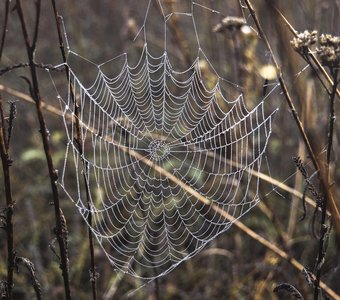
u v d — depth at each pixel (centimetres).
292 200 468
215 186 504
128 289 474
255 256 490
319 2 457
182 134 477
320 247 276
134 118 479
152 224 491
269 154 502
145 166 507
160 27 722
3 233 511
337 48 252
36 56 695
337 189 394
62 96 641
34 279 258
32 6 720
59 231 258
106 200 504
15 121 613
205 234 491
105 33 712
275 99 498
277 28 286
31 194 548
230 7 498
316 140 310
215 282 484
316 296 283
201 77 471
